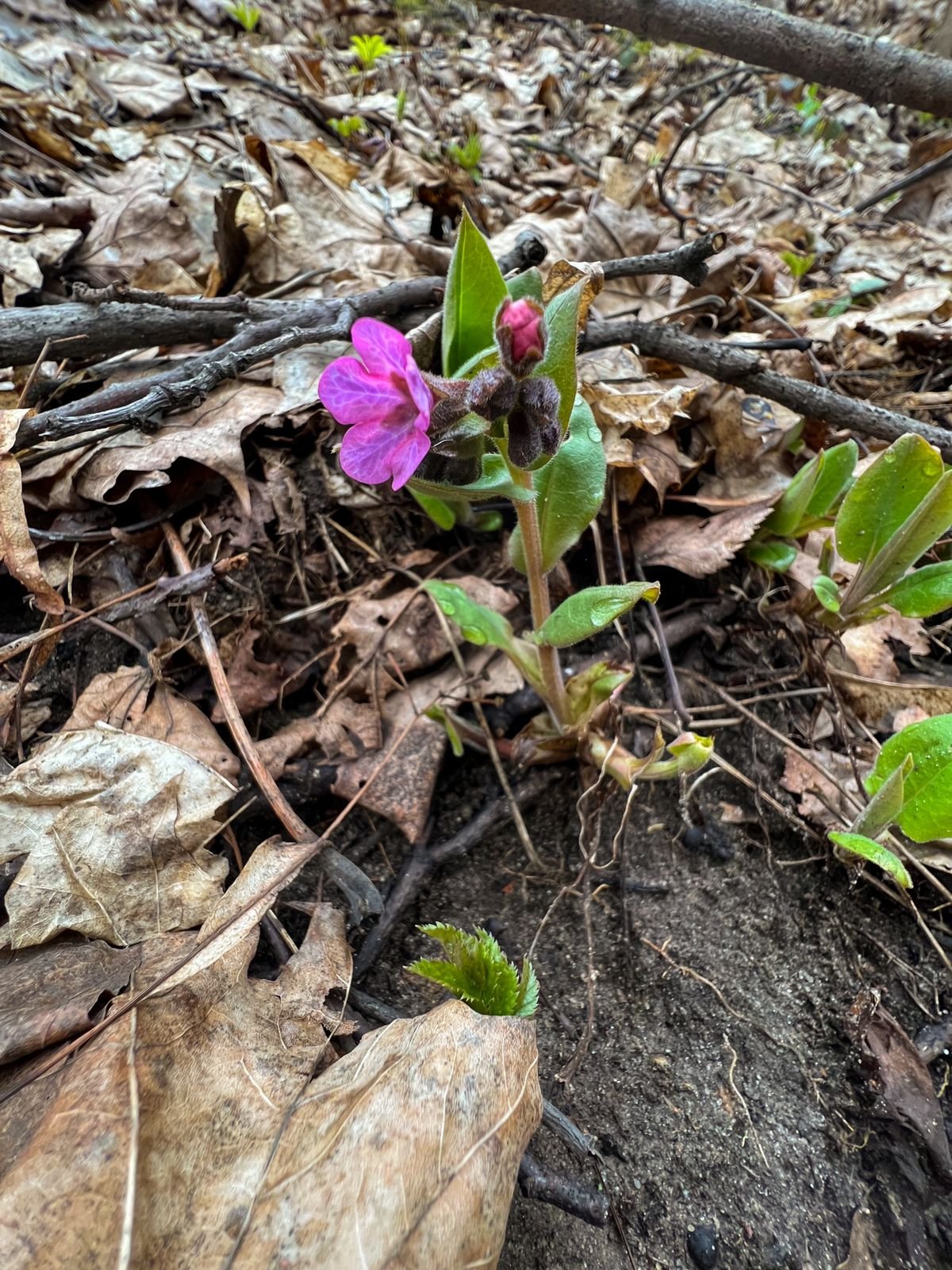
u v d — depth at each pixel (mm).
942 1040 137
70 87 297
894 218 386
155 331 177
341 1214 93
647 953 148
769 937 151
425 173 307
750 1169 127
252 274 227
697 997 143
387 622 174
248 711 162
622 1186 123
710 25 235
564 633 125
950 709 169
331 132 341
